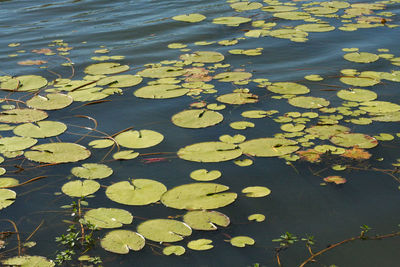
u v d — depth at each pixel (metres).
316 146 4.55
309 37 8.02
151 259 3.23
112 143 4.78
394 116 5.10
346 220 3.56
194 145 4.66
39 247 3.39
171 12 10.06
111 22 9.46
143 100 5.82
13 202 3.90
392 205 3.70
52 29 9.08
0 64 7.22
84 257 3.27
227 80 6.30
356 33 8.12
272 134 4.82
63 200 3.90
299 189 3.94
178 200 3.82
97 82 6.41
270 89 5.94
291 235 3.42
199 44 7.89
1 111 5.58
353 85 5.98
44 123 5.27
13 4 11.20
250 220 3.59
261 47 7.61
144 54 7.50
